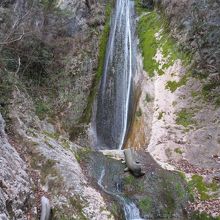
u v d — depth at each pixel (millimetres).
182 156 15648
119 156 15219
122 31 25047
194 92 18625
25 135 12969
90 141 21141
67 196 10633
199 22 20438
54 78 22609
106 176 13219
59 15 25234
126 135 20469
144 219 11875
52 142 13469
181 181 13633
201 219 12031
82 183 11461
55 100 21672
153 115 18656
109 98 22656
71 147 14312
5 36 18547
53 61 23266
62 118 20969
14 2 22906
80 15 25953
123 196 12398
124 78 22719
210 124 16797
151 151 16438
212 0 20469
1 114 13172
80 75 23266
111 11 26422
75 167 12352
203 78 18906
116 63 23641
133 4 25984
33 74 21734
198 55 19672
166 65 20672
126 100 21844
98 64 23859
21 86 17891
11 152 11047
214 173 14031
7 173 9609
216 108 17359
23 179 10305
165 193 12961
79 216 10234
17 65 20094
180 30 21516
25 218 9266
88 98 22516
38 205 10062
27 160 11906
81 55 24109
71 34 25109
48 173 11414
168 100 18922
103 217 10492
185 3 21984
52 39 23812
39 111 19188
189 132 16828
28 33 20234
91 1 26516
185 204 12727
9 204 8867
